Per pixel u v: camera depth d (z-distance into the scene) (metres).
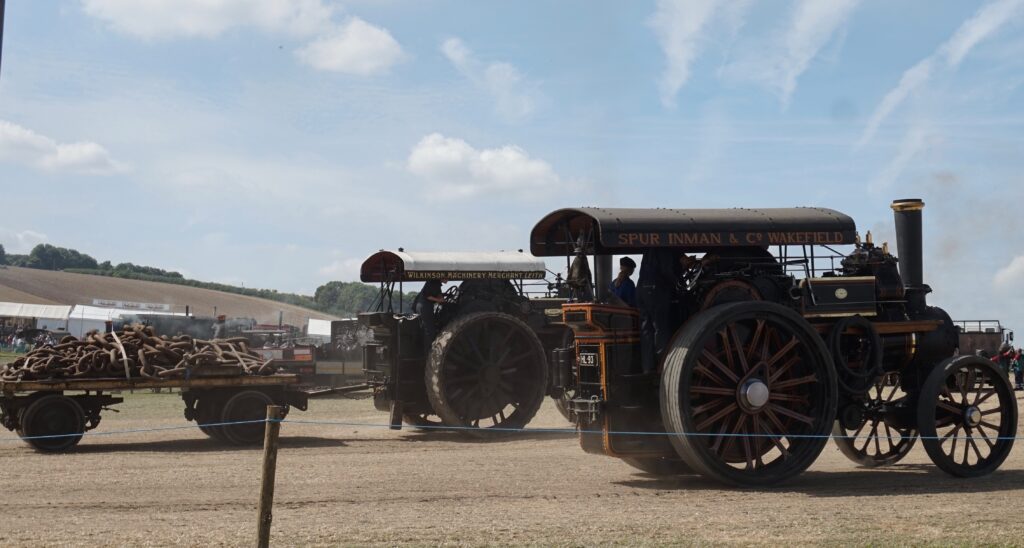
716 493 9.16
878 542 6.88
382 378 16.47
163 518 7.99
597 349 9.65
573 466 11.36
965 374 10.61
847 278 10.04
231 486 9.88
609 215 9.41
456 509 8.37
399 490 9.51
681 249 9.94
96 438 14.91
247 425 13.85
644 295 9.85
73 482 10.16
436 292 16.44
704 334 9.22
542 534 7.20
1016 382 25.45
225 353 14.62
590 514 8.05
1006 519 7.76
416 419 16.94
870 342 10.18
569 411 10.63
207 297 126.12
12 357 48.44
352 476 10.54
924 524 7.55
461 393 15.70
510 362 16.17
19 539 7.07
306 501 8.87
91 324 65.56
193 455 12.59
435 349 15.38
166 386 13.58
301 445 14.02
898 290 10.53
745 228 9.61
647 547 6.75
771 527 7.44
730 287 9.81
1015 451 12.57
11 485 9.95
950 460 10.20
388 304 16.88
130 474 10.77
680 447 9.21
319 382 28.11
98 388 13.25
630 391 9.70
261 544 6.09
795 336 9.66
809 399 9.89
